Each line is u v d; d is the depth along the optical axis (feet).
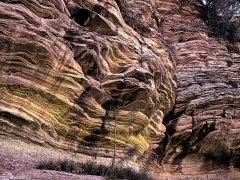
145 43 61.62
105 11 53.78
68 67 43.52
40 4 43.06
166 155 67.10
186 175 67.00
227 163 69.51
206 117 68.08
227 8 94.17
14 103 38.42
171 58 71.00
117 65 52.16
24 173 26.63
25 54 38.83
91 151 48.62
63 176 27.30
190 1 94.48
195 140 67.51
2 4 38.29
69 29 46.98
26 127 39.14
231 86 74.23
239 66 81.30
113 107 50.19
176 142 67.41
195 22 91.40
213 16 94.79
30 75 39.65
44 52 39.96
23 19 39.11
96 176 31.04
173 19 86.58
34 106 40.60
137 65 54.39
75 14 50.42
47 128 42.24
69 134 45.93
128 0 71.36
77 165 34.73
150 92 54.03
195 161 68.80
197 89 71.61
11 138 37.14
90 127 47.96
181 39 82.84
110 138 50.65
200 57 79.92
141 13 69.10
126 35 56.24
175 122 68.33
